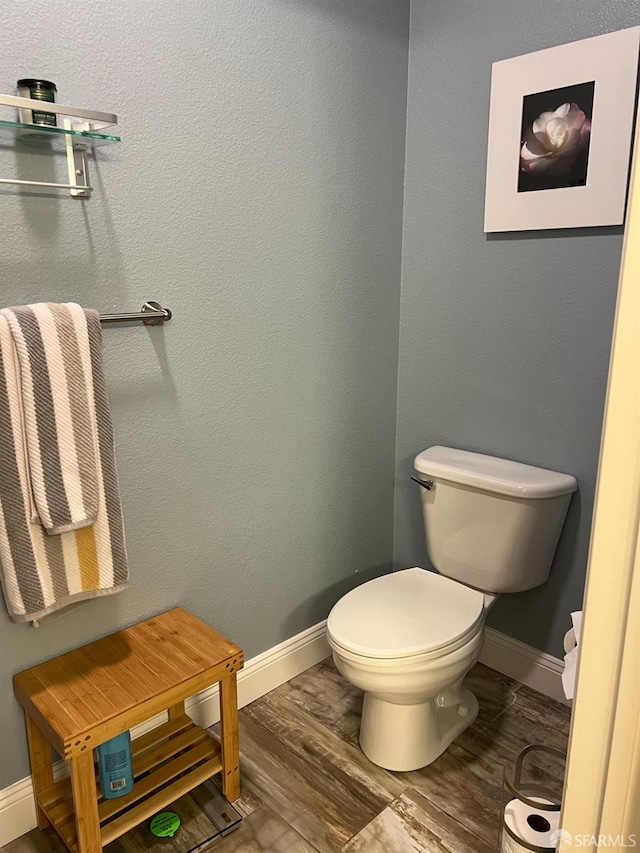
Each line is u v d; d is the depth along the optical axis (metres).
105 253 1.48
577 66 1.67
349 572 2.30
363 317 2.12
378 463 2.31
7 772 1.54
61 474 1.35
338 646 1.65
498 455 2.07
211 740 1.73
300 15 1.73
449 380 2.15
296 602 2.14
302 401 1.99
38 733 1.54
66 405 1.34
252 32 1.64
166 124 1.52
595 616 0.71
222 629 1.93
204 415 1.75
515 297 1.93
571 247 1.79
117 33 1.41
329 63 1.83
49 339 1.31
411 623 1.70
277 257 1.82
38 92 1.23
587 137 1.69
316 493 2.11
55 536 1.39
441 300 2.12
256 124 1.69
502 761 1.80
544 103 1.75
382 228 2.10
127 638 1.65
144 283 1.56
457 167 1.98
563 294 1.83
